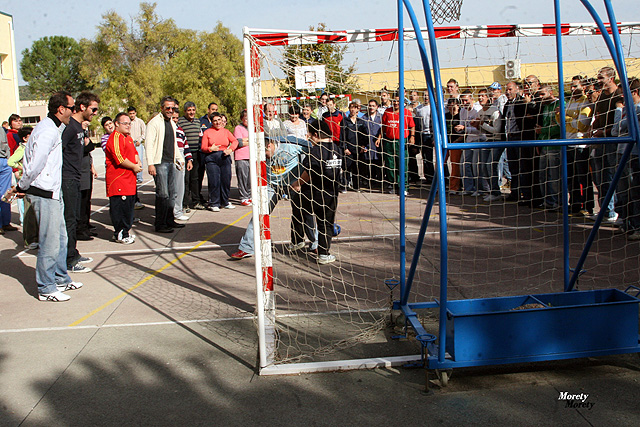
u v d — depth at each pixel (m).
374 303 4.79
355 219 8.88
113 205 7.59
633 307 3.40
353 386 3.33
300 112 6.30
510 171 9.70
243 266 6.27
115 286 5.61
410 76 6.40
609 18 3.51
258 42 3.88
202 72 50.09
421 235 3.79
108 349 4.00
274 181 5.89
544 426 2.84
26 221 7.37
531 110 8.59
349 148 11.28
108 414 3.10
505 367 3.54
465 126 9.97
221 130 10.16
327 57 4.75
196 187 10.59
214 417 3.03
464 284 5.22
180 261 6.58
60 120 5.17
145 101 49.41
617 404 3.03
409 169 11.59
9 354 3.95
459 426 2.86
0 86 28.08
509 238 7.04
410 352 3.78
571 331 3.35
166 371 3.61
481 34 4.22
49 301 5.16
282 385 3.37
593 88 7.36
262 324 3.50
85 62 51.19
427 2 3.10
